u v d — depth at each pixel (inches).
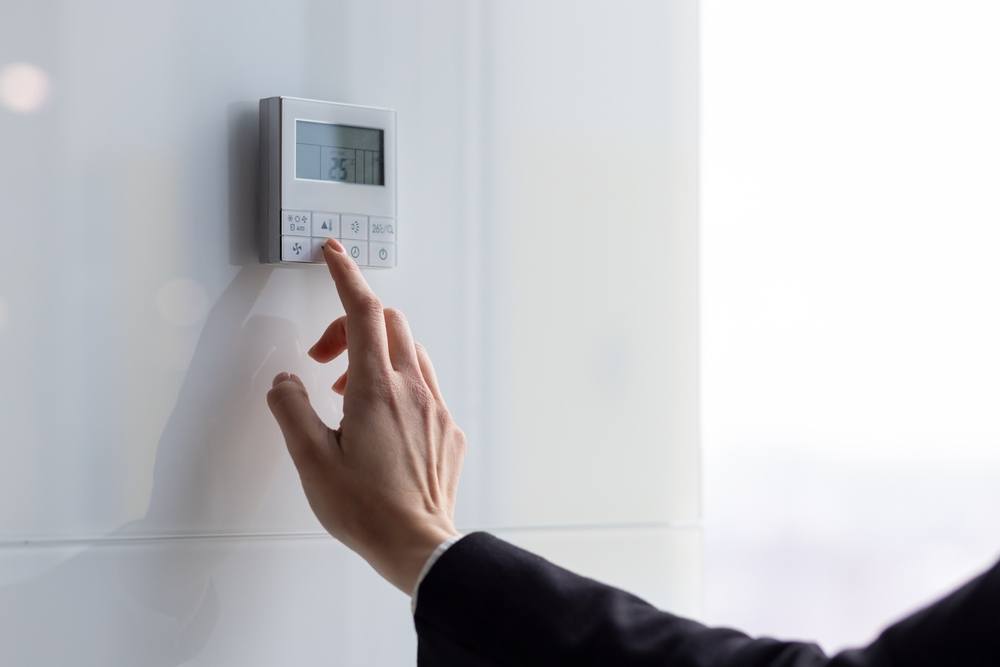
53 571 26.1
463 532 31.7
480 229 32.4
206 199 28.1
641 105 35.3
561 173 33.8
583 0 34.4
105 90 26.9
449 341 31.7
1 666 25.5
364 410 25.9
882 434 43.4
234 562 28.3
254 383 28.6
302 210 28.0
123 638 26.8
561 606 22.5
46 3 26.3
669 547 35.2
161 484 27.4
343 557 29.9
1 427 25.6
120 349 27.0
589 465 33.9
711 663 21.0
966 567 43.9
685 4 36.3
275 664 28.8
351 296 26.8
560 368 33.5
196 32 28.1
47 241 26.2
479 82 32.5
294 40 29.5
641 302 35.0
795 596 42.3
